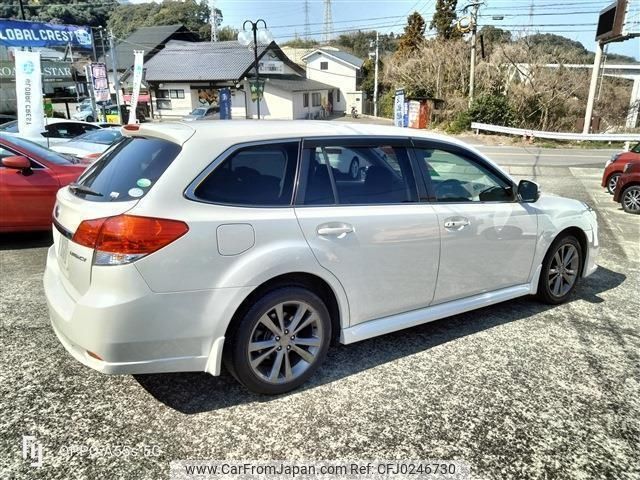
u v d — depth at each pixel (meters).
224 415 2.43
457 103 28.81
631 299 4.07
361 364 2.94
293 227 2.45
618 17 18.91
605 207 8.44
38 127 10.11
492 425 2.39
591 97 21.98
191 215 2.21
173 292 2.18
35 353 2.98
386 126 3.07
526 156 18.16
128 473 2.04
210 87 36.72
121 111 23.92
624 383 2.78
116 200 2.26
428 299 3.07
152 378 2.74
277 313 2.51
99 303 2.10
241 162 2.41
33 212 5.27
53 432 2.27
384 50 70.69
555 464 2.14
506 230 3.32
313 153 2.63
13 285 4.13
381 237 2.73
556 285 3.85
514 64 28.33
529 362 2.99
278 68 42.34
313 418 2.42
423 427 2.37
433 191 3.02
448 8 42.03
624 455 2.20
